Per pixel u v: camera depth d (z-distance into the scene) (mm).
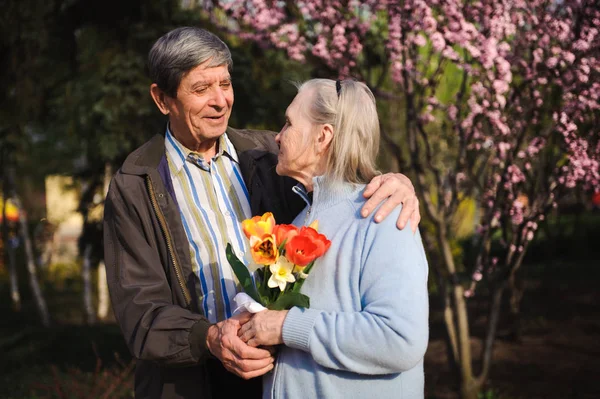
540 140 3783
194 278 2160
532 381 5535
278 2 4438
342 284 1745
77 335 8117
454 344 4461
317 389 1735
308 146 1891
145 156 2188
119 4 6016
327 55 4141
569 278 10852
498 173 4059
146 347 1958
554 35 3551
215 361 2205
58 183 15125
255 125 6238
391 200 1759
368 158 1879
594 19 3467
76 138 6387
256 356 1799
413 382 1766
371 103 1889
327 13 4066
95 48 5988
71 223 21953
